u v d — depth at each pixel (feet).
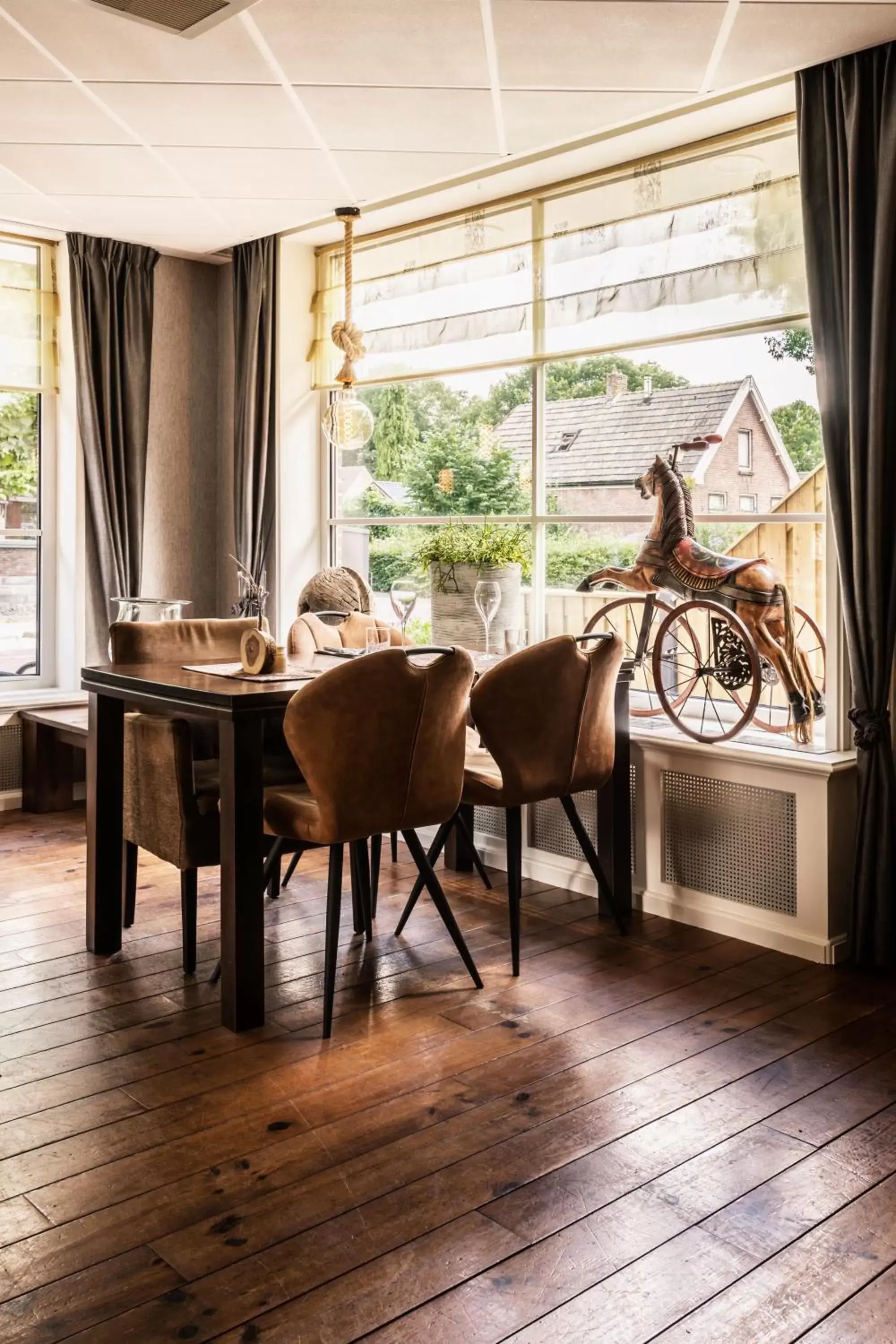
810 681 11.98
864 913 10.91
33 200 15.31
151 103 11.66
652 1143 7.56
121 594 17.88
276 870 13.04
